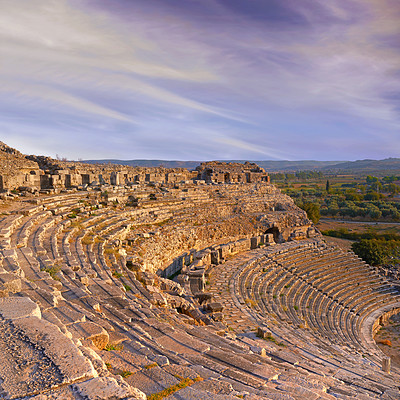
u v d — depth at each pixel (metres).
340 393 12.06
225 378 8.12
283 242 55.91
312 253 50.22
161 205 41.91
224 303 27.83
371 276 49.22
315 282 42.66
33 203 27.50
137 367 7.54
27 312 7.25
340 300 41.50
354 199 156.25
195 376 7.48
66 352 5.84
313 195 180.75
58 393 4.88
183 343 10.80
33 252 17.38
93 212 31.33
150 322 12.10
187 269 32.69
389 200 163.75
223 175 66.19
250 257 43.00
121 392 5.16
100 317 11.12
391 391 15.22
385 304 44.72
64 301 11.09
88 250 21.89
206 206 49.03
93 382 5.20
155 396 6.32
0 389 4.85
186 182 53.91
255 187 65.75
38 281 12.92
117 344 9.09
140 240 30.27
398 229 99.75
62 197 31.25
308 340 25.33
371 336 36.09
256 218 53.53
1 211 23.50
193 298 25.91
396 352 35.22
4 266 13.01
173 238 35.88
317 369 16.70
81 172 41.66
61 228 23.83
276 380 9.47
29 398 4.70
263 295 33.31
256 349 15.24
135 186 43.00
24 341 6.05
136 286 18.94
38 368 5.38
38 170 36.34
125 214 34.47
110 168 47.91
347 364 20.72
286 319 28.95
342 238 85.06
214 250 39.97
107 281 16.91
